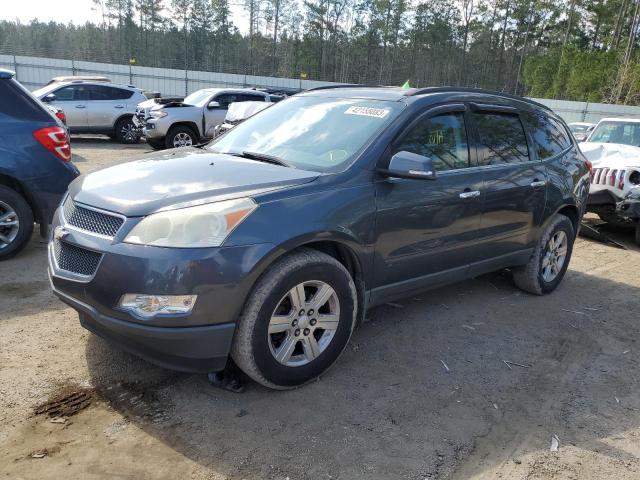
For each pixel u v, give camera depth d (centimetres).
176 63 4934
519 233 481
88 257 303
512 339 436
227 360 323
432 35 7612
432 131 400
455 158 416
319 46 7412
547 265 535
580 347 431
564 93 5181
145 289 279
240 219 293
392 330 436
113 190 320
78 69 3409
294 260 310
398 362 383
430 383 358
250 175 334
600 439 310
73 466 258
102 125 1717
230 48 7569
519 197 467
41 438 276
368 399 332
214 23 7506
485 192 430
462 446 295
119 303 286
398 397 337
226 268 284
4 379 326
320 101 440
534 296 539
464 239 424
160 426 292
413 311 478
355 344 406
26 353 358
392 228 364
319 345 338
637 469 286
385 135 369
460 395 346
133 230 289
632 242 824
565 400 350
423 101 401
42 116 543
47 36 8219
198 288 281
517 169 466
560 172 520
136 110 1675
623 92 4041
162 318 280
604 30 7100
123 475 255
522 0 7594
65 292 313
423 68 7712
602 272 646
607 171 766
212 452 275
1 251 534
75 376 334
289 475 262
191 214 288
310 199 321
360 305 366
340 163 356
